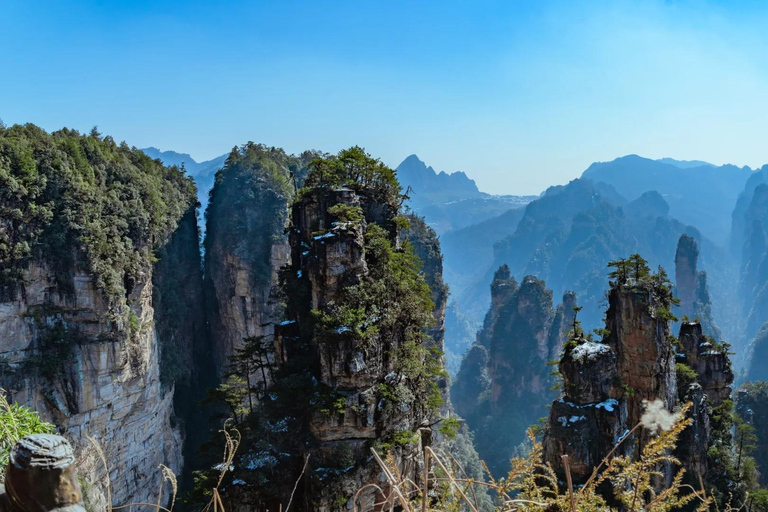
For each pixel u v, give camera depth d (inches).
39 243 2819.9
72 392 2901.1
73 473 282.5
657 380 2316.7
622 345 2380.7
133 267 3282.5
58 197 2913.4
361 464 2017.7
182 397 4402.1
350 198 2428.6
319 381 2102.6
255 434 2135.8
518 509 350.3
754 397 4468.5
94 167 3444.9
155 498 3464.6
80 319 2942.9
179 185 5147.6
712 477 2657.5
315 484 1950.1
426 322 2347.4
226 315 4719.5
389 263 2285.9
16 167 2792.8
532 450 392.8
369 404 2047.2
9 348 2719.0
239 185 4746.6
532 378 6840.6
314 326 2196.1
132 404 3272.6
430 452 327.0
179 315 4397.1
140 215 3457.2
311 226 2476.6
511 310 7071.9
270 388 2278.5
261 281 4581.7
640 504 358.6
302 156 6220.5
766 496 2637.8
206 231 5083.7
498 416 6855.3
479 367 7864.2
